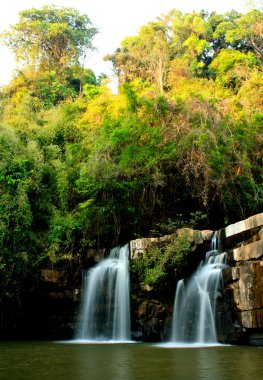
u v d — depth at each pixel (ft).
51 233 54.75
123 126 56.24
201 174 54.70
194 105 56.08
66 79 127.75
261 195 56.75
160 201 56.34
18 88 109.60
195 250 43.50
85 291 50.44
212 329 38.63
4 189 52.80
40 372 22.25
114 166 54.13
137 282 45.14
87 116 74.23
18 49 121.90
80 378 20.07
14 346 39.68
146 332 43.80
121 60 120.88
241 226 40.57
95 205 55.16
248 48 124.67
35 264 51.78
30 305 52.54
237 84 98.68
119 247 49.32
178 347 35.29
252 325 33.78
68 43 130.41
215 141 52.65
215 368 22.71
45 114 79.61
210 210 58.03
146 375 20.79
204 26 130.93
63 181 58.39
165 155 54.08
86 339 48.32
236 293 35.94
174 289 43.62
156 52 110.42
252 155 59.72
